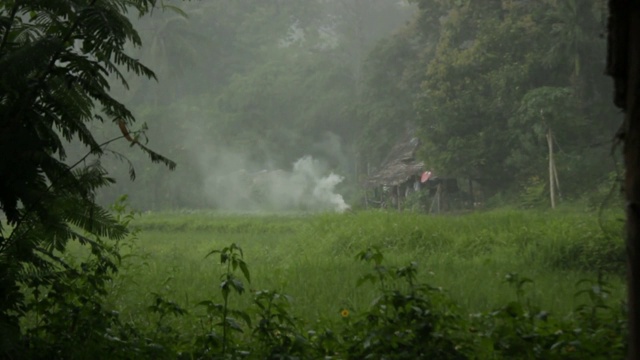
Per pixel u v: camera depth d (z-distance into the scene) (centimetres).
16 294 551
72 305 604
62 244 586
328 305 902
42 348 552
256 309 607
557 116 2720
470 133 3144
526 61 2952
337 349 587
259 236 2273
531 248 1348
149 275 1184
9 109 544
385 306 634
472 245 1468
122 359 567
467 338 584
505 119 3070
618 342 559
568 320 647
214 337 576
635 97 381
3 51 561
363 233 1596
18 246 563
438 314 594
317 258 1438
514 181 3095
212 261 1532
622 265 1230
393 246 1537
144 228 2766
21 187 537
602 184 2670
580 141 2844
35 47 524
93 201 582
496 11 3244
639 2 381
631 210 377
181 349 612
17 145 527
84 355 556
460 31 3325
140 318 793
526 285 1027
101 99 558
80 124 570
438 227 1602
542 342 554
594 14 2805
